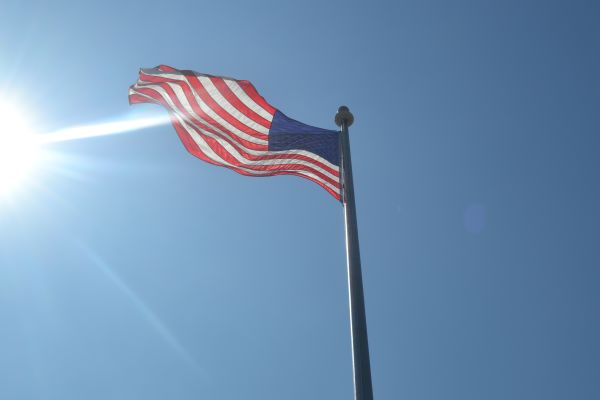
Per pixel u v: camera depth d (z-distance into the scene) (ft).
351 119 48.83
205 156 57.11
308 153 53.72
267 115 54.90
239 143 55.16
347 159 45.80
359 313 35.09
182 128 57.26
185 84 56.59
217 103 55.98
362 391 31.35
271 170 55.42
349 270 37.93
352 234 40.24
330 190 53.47
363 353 33.06
